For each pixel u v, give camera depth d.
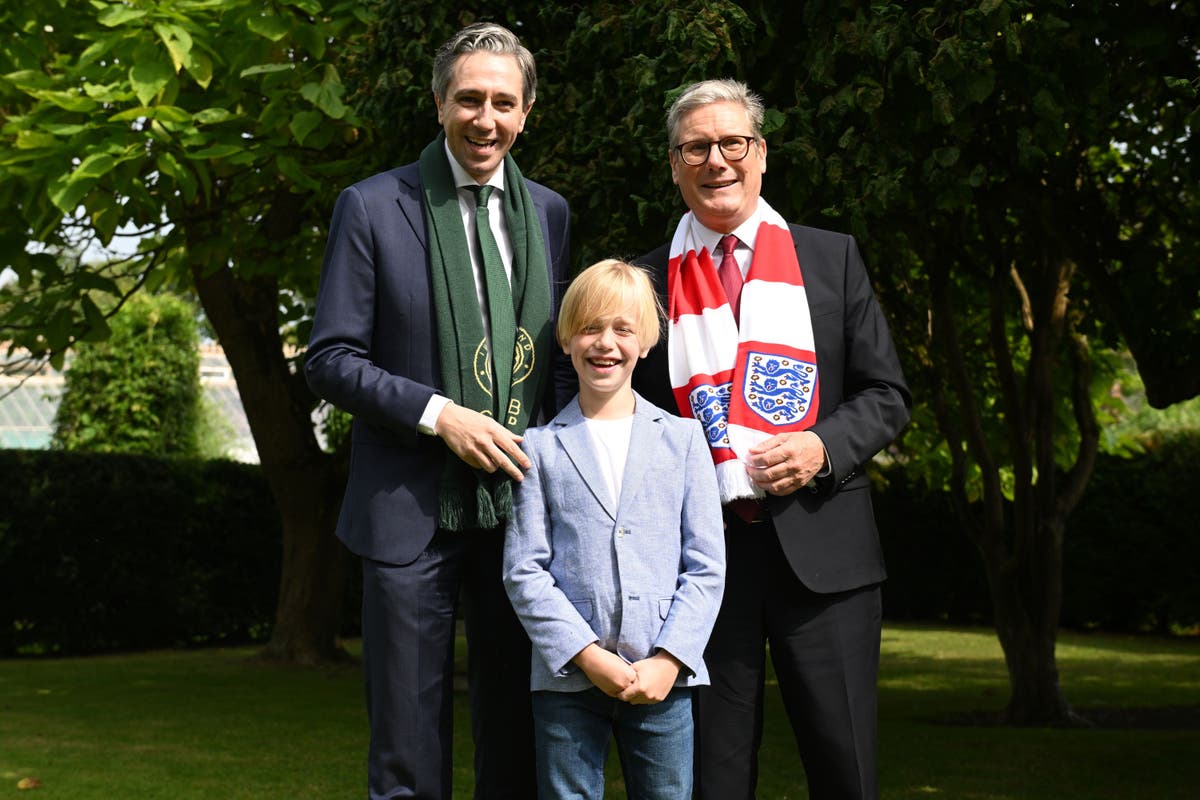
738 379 2.73
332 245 2.74
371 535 2.64
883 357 2.85
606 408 2.67
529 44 4.65
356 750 6.06
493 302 2.72
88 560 11.63
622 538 2.54
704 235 2.92
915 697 8.59
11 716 7.23
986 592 15.41
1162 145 5.64
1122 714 7.53
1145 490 13.97
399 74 4.37
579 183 4.28
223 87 5.99
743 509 2.70
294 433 9.95
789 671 2.74
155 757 5.80
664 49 3.87
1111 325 6.36
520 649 2.75
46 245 6.68
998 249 6.95
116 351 15.36
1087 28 3.77
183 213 6.79
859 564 2.75
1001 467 8.87
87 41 6.23
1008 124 4.18
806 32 4.02
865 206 3.70
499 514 2.54
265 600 13.09
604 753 2.54
